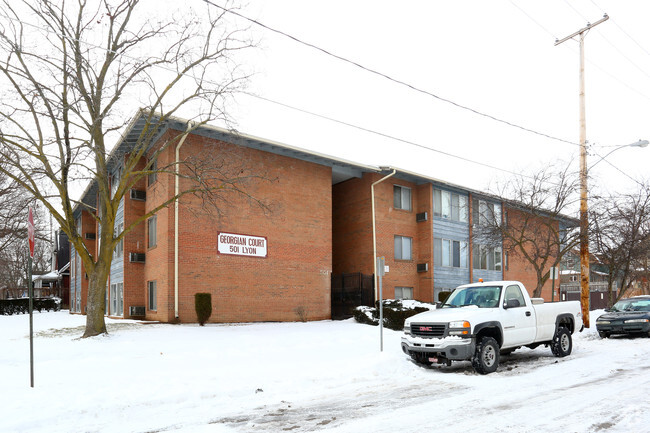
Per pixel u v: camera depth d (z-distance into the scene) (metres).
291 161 24.38
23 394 8.09
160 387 8.68
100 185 16.16
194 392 8.41
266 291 22.70
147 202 23.53
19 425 6.52
